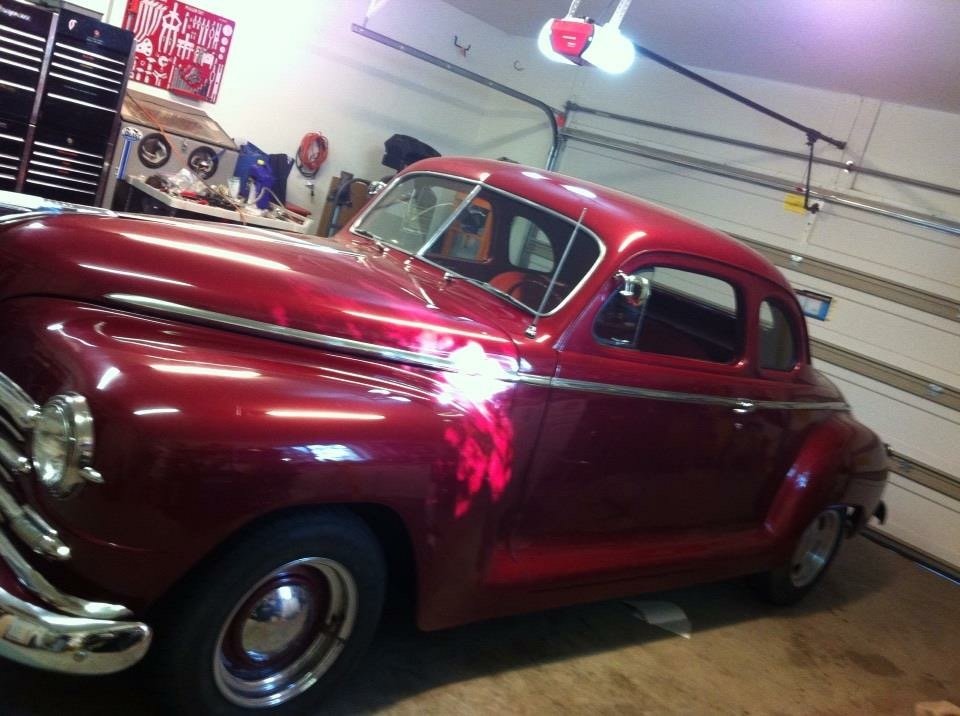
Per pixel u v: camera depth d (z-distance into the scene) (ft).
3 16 16.52
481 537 8.32
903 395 20.57
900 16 16.40
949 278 20.01
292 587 7.31
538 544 9.77
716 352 11.49
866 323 21.22
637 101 26.55
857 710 11.73
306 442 6.77
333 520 7.23
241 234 9.59
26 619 5.98
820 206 22.18
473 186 11.23
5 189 17.74
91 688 7.69
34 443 6.39
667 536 11.55
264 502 6.59
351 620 7.77
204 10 22.95
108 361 6.56
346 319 8.02
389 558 8.39
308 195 26.81
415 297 9.10
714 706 10.66
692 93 25.25
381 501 7.30
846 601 16.12
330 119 26.68
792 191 22.62
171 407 6.31
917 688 13.03
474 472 7.99
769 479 12.84
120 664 6.26
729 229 23.91
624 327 10.00
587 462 9.75
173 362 6.75
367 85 27.12
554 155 28.32
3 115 17.17
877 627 15.20
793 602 14.80
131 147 20.16
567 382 9.21
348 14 25.75
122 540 6.23
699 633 12.78
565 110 28.40
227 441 6.40
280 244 9.54
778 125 23.21
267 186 22.84
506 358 8.78
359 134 27.55
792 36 19.49
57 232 8.00
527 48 29.58
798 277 22.40
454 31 28.63
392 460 7.27
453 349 8.48
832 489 13.48
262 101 24.99
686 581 11.76
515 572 9.15
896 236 20.88
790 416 12.58
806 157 22.45
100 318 7.18
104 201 19.84
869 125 21.53
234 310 7.59
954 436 19.81
